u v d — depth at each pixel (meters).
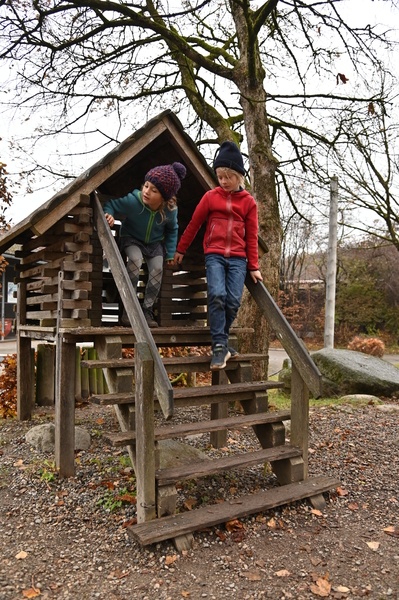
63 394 3.81
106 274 4.57
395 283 25.64
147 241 4.11
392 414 6.35
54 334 4.27
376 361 8.80
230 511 2.99
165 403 2.65
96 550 2.79
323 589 2.44
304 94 7.27
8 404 6.46
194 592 2.41
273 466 3.69
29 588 2.44
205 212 3.87
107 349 3.49
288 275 30.39
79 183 3.59
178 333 4.06
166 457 4.00
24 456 4.33
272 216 6.56
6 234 4.29
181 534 2.76
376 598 2.39
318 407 6.92
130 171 4.67
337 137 7.84
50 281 4.11
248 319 6.41
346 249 26.36
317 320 26.81
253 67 6.64
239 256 3.83
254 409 3.80
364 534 3.06
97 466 4.01
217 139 8.32
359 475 4.09
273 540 2.93
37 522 3.14
